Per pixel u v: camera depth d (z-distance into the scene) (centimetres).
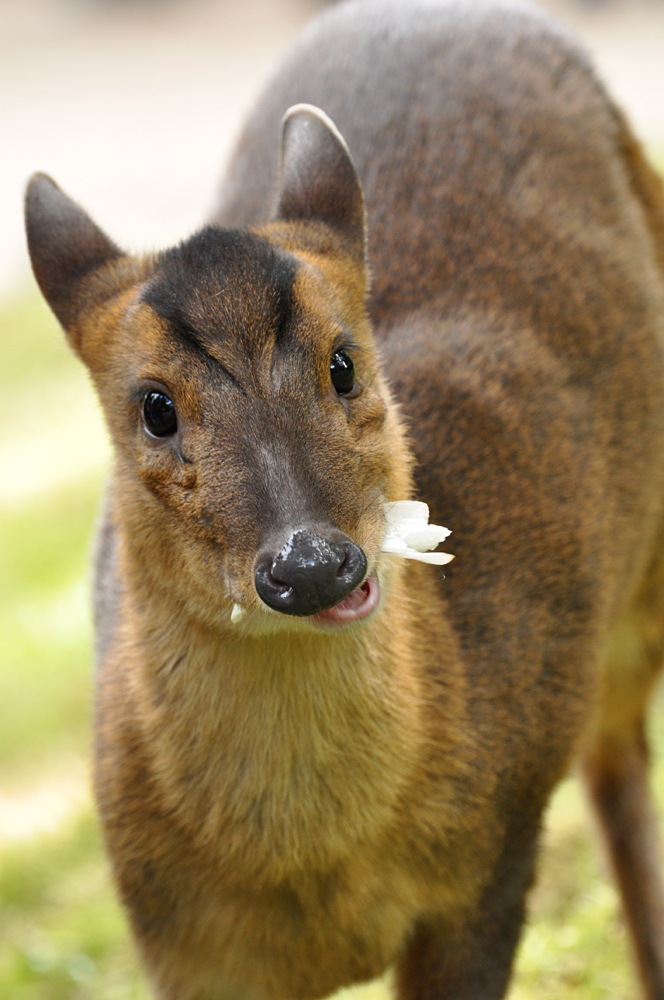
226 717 542
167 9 4372
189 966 595
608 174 777
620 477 718
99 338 568
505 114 757
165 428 521
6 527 1506
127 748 579
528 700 625
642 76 2917
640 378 738
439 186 734
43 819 993
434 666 585
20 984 845
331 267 569
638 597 764
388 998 773
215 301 507
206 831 555
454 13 812
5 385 1953
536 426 675
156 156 2777
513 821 618
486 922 610
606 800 778
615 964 774
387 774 552
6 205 2653
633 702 773
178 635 546
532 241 724
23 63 3850
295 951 579
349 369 523
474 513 640
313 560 455
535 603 641
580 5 3653
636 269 764
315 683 533
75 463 1641
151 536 539
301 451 493
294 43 880
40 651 1233
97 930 872
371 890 572
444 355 681
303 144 619
